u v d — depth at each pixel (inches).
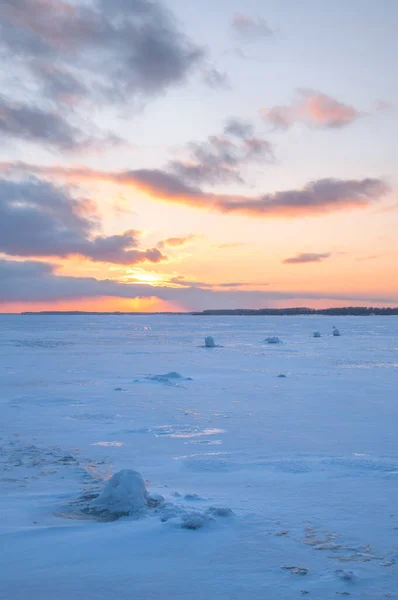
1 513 245.6
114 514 243.3
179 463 361.1
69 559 187.0
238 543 201.9
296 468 337.4
